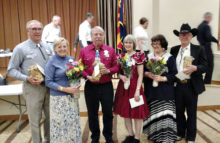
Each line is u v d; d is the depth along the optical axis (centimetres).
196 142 267
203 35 382
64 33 634
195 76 249
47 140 250
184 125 271
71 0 617
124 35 491
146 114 243
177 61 255
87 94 241
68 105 214
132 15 511
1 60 662
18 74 215
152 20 480
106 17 522
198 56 246
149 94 250
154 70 236
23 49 217
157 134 249
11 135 297
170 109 244
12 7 626
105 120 248
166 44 245
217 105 392
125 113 241
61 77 212
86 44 443
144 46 419
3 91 300
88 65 234
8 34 641
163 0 454
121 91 247
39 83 215
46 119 244
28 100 228
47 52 233
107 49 238
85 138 283
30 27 216
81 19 626
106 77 235
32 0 620
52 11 624
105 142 266
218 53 444
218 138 278
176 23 453
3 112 357
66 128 215
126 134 295
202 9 441
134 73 240
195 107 255
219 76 449
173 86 248
